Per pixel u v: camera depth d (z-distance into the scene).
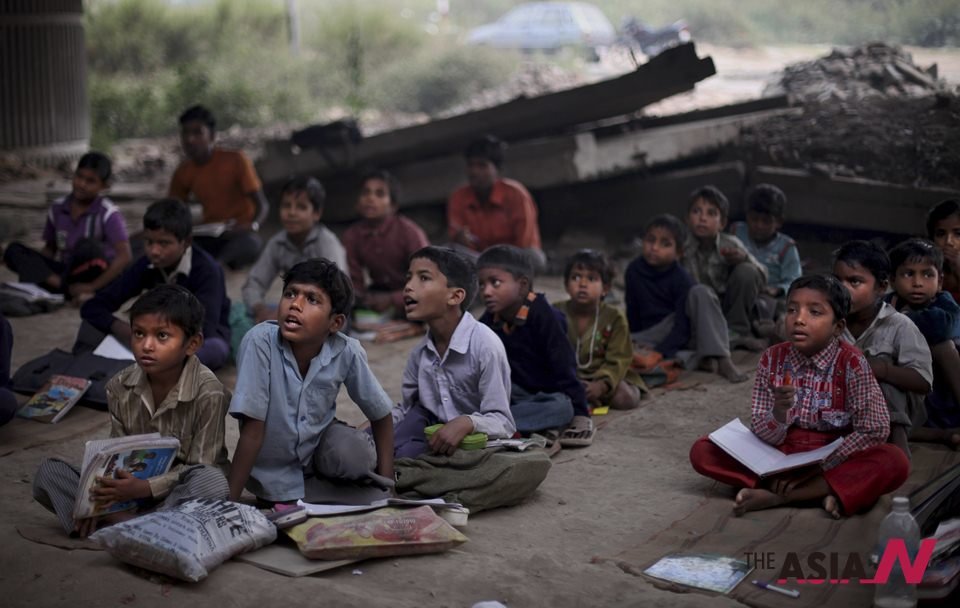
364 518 4.06
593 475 5.11
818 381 4.64
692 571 3.95
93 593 3.66
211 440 4.25
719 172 9.98
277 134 18.70
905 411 5.04
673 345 6.77
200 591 3.68
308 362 4.40
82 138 15.70
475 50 25.00
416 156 10.77
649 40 28.03
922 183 9.30
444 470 4.60
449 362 4.96
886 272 5.08
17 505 4.62
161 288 4.23
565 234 10.54
